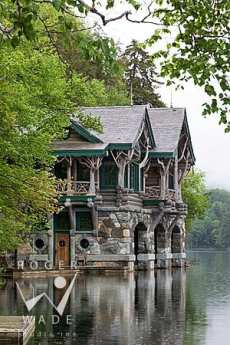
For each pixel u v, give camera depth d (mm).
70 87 30500
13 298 29422
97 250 49688
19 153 22453
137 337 19453
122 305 27656
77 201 48406
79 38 8914
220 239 180625
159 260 57750
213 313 25156
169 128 57562
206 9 10906
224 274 50688
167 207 55312
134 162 53281
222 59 11203
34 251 47344
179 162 60656
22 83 22688
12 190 22266
